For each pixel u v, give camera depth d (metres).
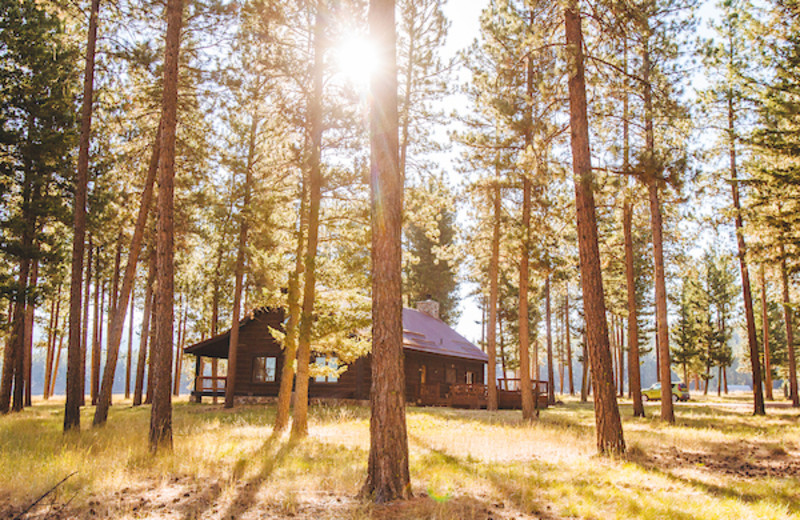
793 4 18.25
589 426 18.23
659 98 14.04
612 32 12.94
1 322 20.94
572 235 21.95
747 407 32.00
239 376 30.00
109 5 16.08
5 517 6.17
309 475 8.57
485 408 29.05
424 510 6.44
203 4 14.97
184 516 6.31
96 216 22.03
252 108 15.69
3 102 20.33
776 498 7.56
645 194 17.95
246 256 24.50
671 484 8.35
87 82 15.42
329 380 27.84
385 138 8.09
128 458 9.79
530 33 14.55
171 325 11.52
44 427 16.31
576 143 12.67
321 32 14.58
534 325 50.34
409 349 28.06
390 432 7.29
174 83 12.41
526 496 7.30
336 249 16.45
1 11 20.53
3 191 20.58
